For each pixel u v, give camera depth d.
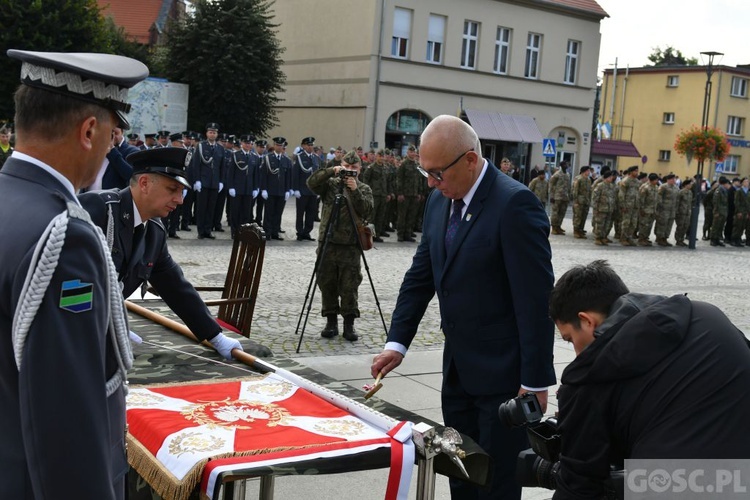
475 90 28.95
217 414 2.51
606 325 1.92
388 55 26.97
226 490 2.37
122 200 2.91
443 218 3.14
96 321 1.46
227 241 13.79
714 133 31.80
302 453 2.19
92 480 1.42
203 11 25.28
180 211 14.86
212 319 3.26
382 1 26.45
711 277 13.49
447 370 3.17
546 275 2.86
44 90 1.51
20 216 1.44
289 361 3.33
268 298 8.88
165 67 25.97
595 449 1.89
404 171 15.86
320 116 28.84
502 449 2.95
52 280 1.40
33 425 1.38
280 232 15.47
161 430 2.35
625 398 1.84
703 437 1.74
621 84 51.34
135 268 2.99
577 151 32.28
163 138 15.47
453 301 3.01
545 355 2.83
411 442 2.36
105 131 1.59
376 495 3.88
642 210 18.67
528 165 30.94
